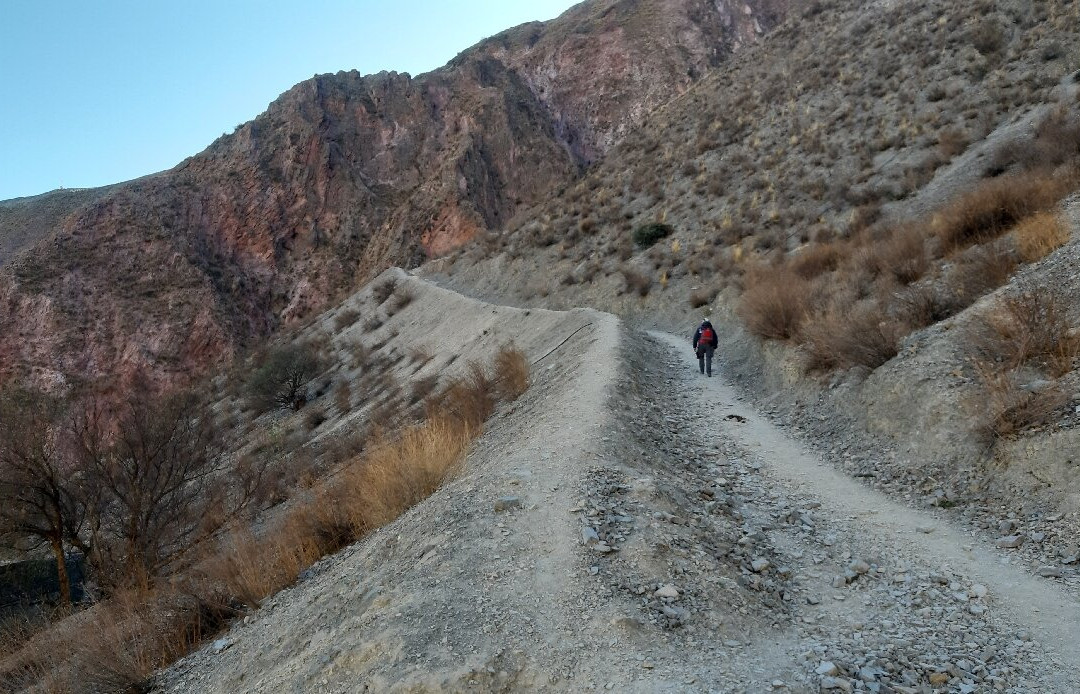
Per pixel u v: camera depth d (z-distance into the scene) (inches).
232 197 3363.7
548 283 1316.4
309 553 329.7
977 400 289.4
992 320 327.0
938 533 239.8
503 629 181.8
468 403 562.9
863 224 801.6
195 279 2955.2
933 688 154.7
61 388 2369.6
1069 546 211.6
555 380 537.3
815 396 410.9
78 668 271.9
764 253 929.5
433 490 337.4
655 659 164.1
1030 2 1155.3
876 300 474.6
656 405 430.3
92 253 3014.3
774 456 343.3
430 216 2952.8
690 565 209.2
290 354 1448.1
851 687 152.3
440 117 3764.8
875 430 334.6
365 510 335.3
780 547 239.1
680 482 289.1
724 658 166.6
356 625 207.2
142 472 605.0
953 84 1082.7
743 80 1786.4
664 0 4040.4
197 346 2741.1
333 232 3299.7
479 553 222.7
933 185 804.0
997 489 253.1
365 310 1931.6
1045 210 440.8
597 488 257.1
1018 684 155.3
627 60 3752.5
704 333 558.9
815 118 1298.0
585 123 3631.9
